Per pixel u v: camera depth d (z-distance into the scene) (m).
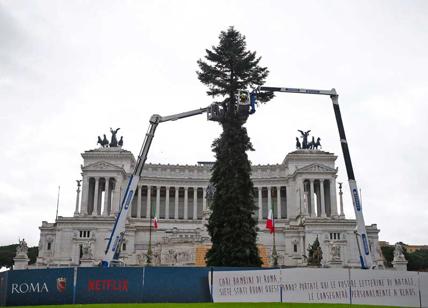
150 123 69.69
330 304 54.00
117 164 183.00
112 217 159.25
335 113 68.94
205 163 199.25
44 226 159.50
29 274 54.59
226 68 78.88
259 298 55.31
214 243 72.12
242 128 75.19
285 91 70.31
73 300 54.16
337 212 175.88
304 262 137.25
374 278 56.75
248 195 73.12
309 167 179.00
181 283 55.47
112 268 55.28
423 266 185.38
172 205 199.25
